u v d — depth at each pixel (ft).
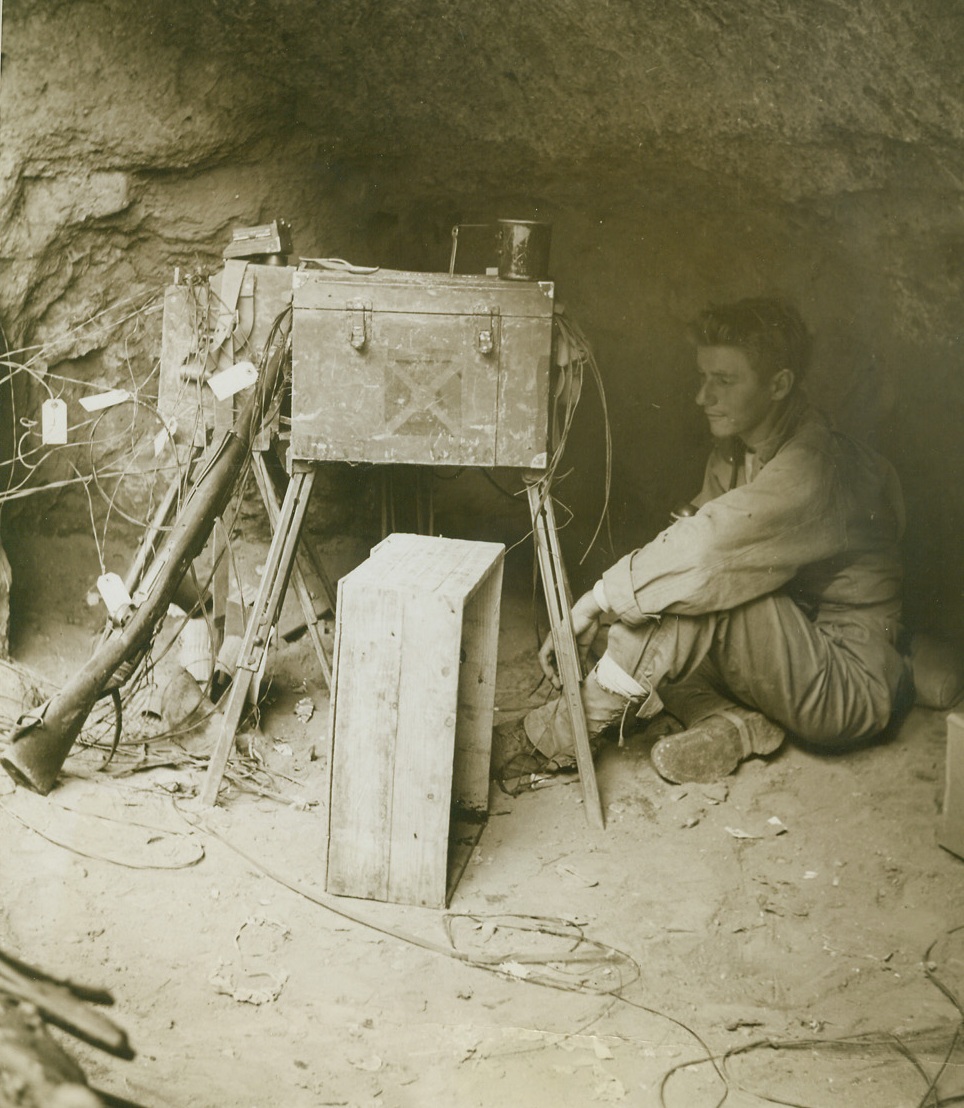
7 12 11.78
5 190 12.53
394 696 9.91
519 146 13.57
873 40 10.11
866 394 13.84
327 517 15.65
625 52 11.66
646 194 14.02
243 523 15.15
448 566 10.61
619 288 15.51
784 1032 8.95
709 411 12.74
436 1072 8.23
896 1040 8.86
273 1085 7.85
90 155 12.84
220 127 13.19
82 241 13.41
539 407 11.37
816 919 10.34
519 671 14.71
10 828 10.42
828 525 12.02
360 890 10.31
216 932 9.52
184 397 12.01
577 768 12.53
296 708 13.48
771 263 14.03
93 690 11.21
